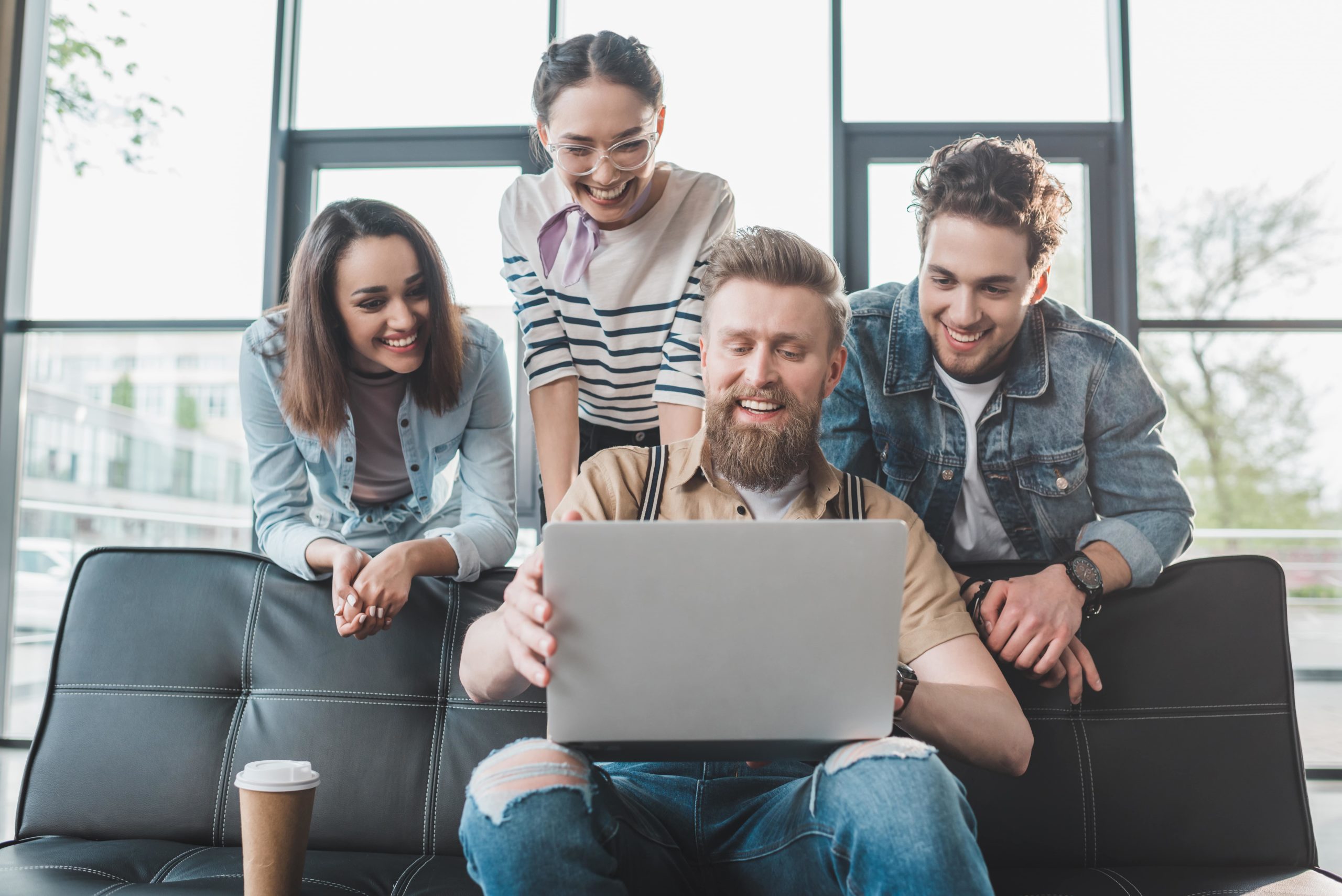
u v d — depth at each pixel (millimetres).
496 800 859
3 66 3248
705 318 1304
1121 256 3053
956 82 3133
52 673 1477
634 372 1829
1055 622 1357
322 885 1196
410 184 3209
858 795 874
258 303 3260
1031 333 1863
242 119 3275
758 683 878
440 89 3227
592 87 1600
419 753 1410
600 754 979
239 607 1505
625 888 892
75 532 3311
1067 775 1354
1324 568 2990
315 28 3273
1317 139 3078
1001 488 1879
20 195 3301
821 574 860
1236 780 1341
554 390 1798
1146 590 1441
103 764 1413
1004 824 1338
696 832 1138
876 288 1929
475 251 3156
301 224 3232
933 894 830
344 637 1470
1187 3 3111
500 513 1699
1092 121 3104
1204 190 3078
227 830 1387
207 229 3289
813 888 976
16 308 3289
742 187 3133
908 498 1896
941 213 1845
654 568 850
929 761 875
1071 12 3137
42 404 3324
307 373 1642
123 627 1491
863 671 882
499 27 3227
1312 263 3049
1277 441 3027
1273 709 1369
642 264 1768
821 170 3129
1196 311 3062
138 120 3324
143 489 3309
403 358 1678
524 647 898
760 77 3154
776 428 1245
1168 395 3051
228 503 3283
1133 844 1331
